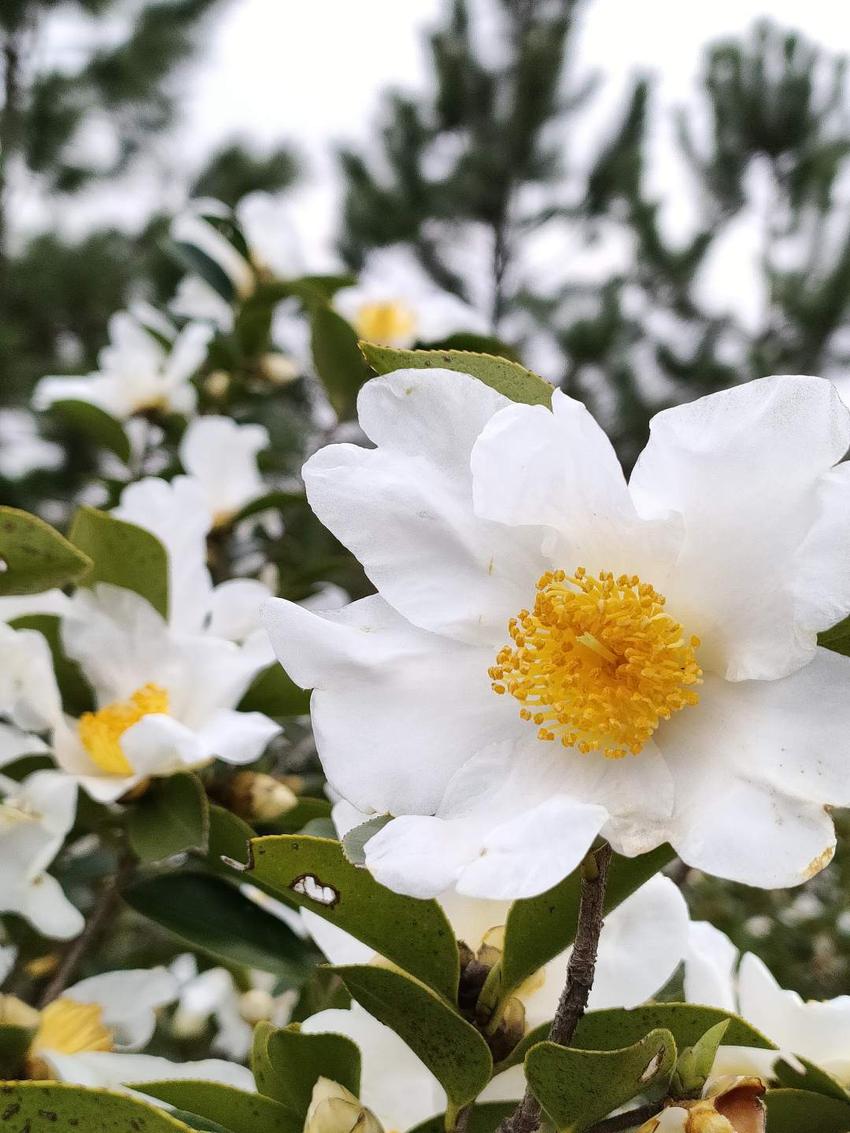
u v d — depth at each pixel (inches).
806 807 6.1
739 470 6.6
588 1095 6.9
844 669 6.4
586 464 6.8
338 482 7.0
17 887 11.2
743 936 18.3
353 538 7.0
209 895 12.1
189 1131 6.4
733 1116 7.0
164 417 21.1
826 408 6.4
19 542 9.0
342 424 17.7
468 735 6.9
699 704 6.8
